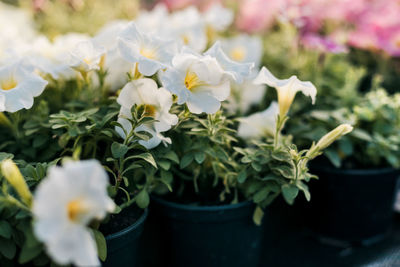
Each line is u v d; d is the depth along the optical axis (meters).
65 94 0.70
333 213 0.77
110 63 0.65
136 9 1.02
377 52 0.95
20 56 0.64
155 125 0.57
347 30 1.00
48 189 0.45
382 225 0.80
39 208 0.45
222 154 0.61
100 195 0.47
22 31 0.87
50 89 0.69
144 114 0.57
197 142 0.62
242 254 0.66
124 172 0.57
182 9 1.12
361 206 0.77
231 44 0.87
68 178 0.46
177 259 0.66
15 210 0.52
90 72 0.65
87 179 0.47
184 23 0.80
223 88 0.57
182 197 0.67
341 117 0.73
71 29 0.93
